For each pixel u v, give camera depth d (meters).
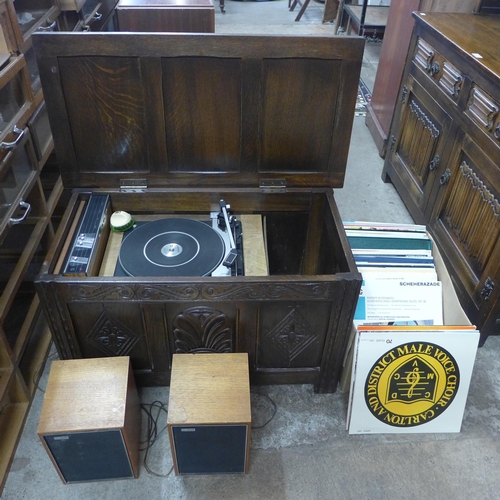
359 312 1.60
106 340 1.41
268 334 1.42
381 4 4.35
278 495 1.34
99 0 2.57
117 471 1.35
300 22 5.10
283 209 1.66
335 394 1.62
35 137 1.64
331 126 1.49
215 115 1.46
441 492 1.36
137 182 1.57
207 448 1.29
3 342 1.37
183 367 1.33
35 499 1.32
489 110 1.62
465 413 1.58
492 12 2.24
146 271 1.39
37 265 1.85
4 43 1.49
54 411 1.22
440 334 1.37
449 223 1.96
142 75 1.36
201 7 2.04
